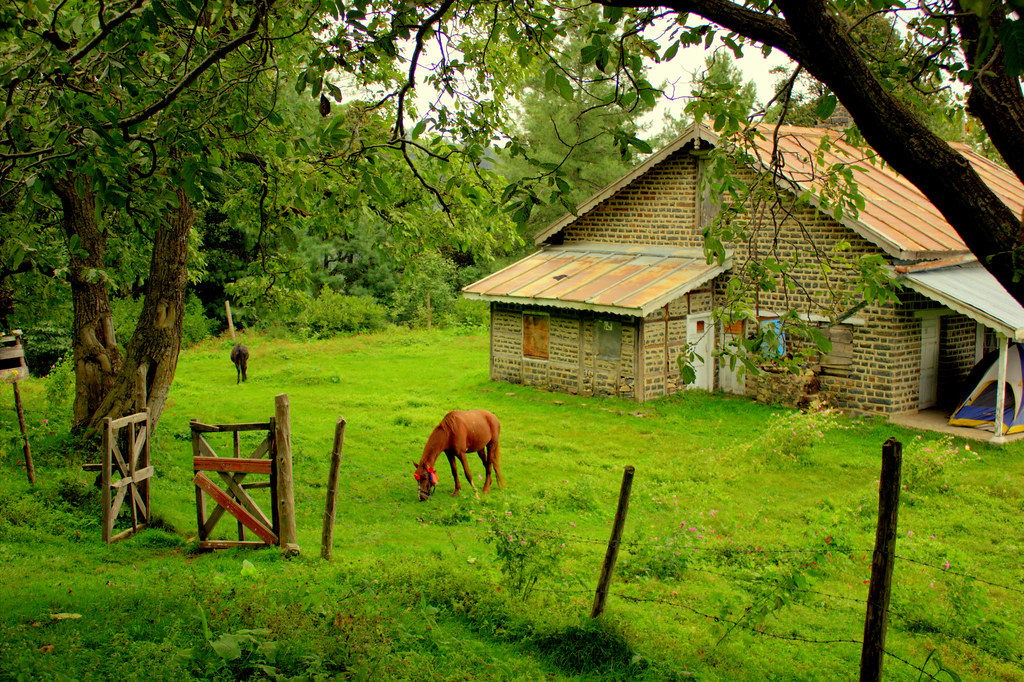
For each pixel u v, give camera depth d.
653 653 6.00
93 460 12.19
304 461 14.27
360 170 5.80
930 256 17.58
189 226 12.99
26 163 6.33
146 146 5.80
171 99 5.23
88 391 12.83
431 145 6.52
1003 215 3.83
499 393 22.72
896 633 7.12
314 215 10.51
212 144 6.51
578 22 5.33
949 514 11.56
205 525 8.99
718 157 5.72
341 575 7.64
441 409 20.05
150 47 5.79
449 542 9.91
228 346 33.12
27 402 17.62
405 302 39.31
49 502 9.95
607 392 21.42
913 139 3.90
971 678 6.12
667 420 18.59
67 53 6.00
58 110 5.50
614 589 7.97
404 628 6.01
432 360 29.47
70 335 27.97
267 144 7.88
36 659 5.01
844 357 19.02
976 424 17.16
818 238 19.03
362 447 15.83
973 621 7.12
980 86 3.53
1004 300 16.59
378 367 27.92
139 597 6.46
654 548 8.87
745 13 4.26
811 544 9.51
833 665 6.19
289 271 11.57
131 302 32.94
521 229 4.66
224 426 8.91
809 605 7.77
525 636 6.20
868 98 3.93
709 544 9.83
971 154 25.77
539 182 4.68
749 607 6.82
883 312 18.14
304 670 5.15
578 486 12.06
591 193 33.03
